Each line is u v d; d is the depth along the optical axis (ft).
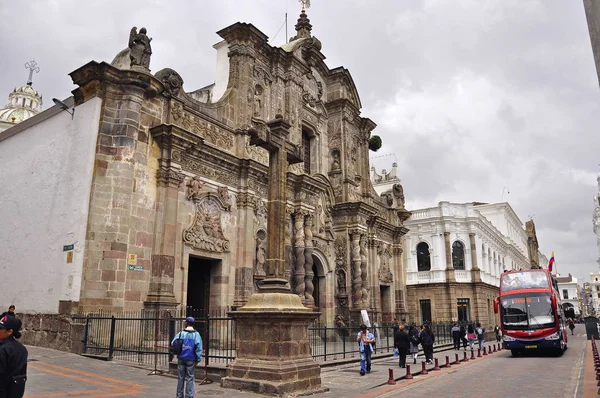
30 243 63.16
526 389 41.75
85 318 52.90
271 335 37.65
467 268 152.35
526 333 77.36
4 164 73.67
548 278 81.00
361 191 116.98
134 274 58.65
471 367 61.21
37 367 43.98
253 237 77.46
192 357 30.83
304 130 104.63
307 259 91.56
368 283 110.32
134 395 33.35
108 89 60.49
